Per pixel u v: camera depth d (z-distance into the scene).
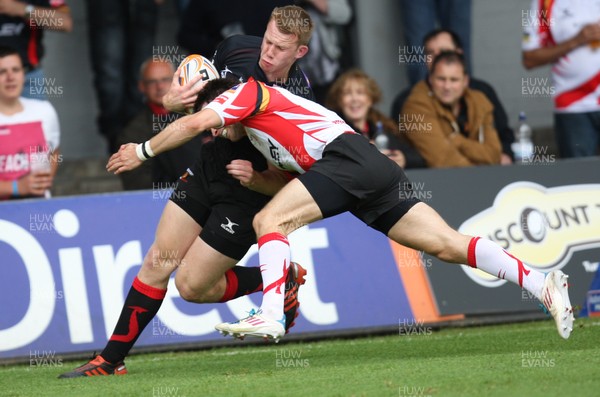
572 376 13.97
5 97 25.64
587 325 21.61
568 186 23.92
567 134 29.03
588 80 28.62
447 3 30.41
